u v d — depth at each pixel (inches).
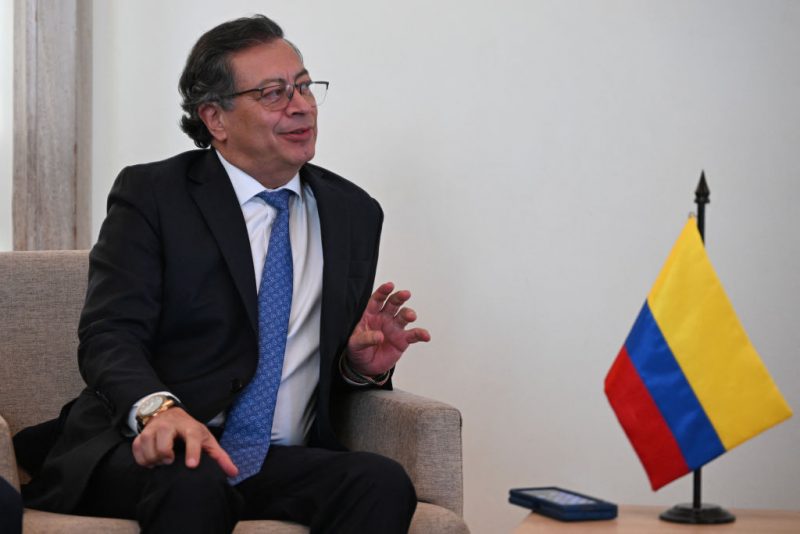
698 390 74.2
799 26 123.2
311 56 130.0
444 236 128.6
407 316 95.6
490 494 128.7
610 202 126.0
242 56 94.0
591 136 126.3
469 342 128.6
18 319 100.1
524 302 127.6
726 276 124.0
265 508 85.0
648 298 76.7
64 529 75.7
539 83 126.9
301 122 93.7
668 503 125.4
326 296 93.4
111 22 131.5
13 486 79.4
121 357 84.5
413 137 128.8
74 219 128.6
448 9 128.1
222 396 88.5
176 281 90.4
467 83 128.0
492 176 127.8
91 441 85.4
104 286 89.1
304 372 94.4
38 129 127.5
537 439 127.7
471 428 128.7
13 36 128.6
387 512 79.3
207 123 96.5
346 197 99.4
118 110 131.6
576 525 71.0
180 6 131.0
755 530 69.9
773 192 123.5
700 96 124.6
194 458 75.6
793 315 123.1
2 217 130.6
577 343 126.9
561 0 126.4
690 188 124.6
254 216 95.6
